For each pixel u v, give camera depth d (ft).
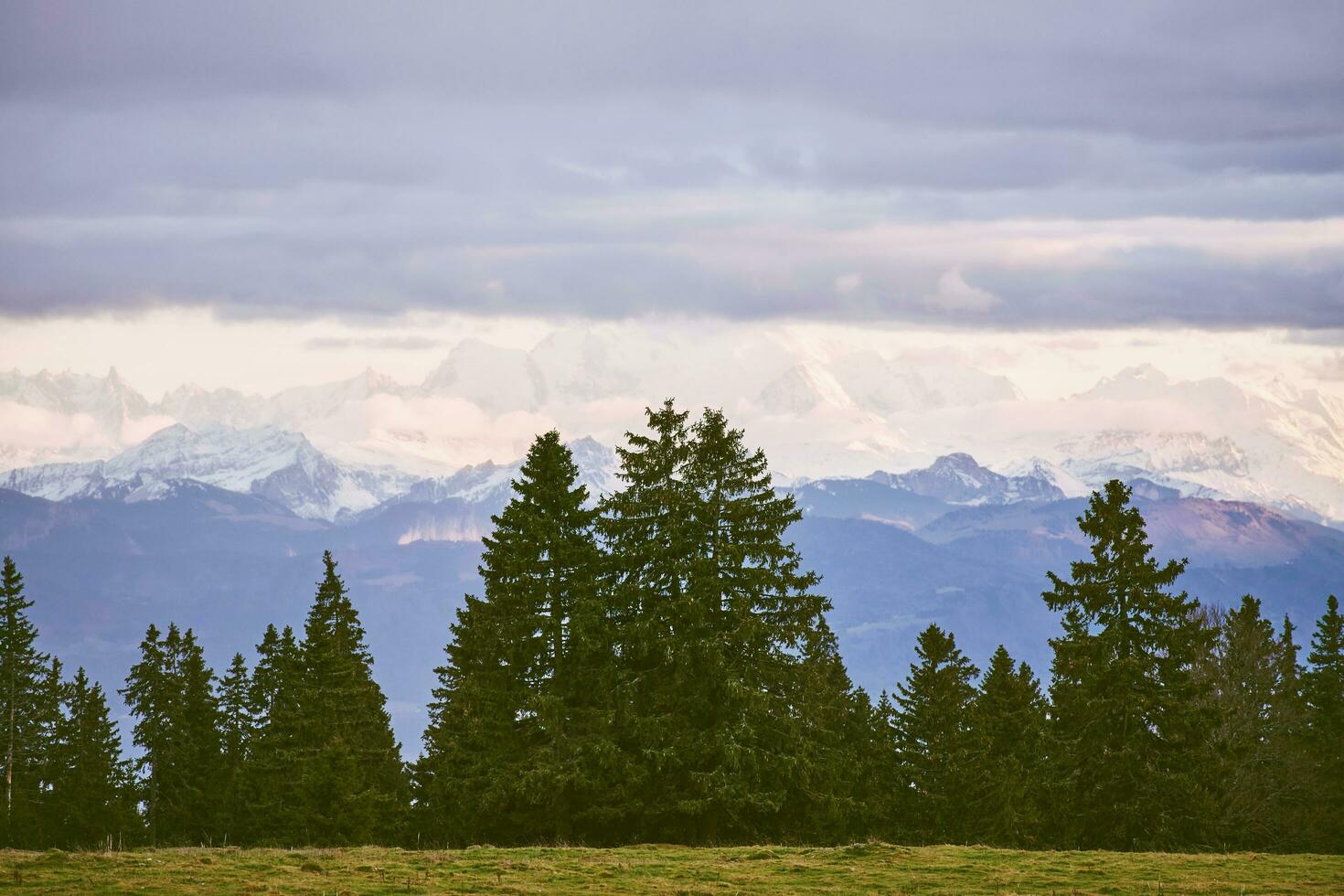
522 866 270.46
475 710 405.59
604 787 367.86
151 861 271.08
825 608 381.60
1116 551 393.09
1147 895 246.68
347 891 242.58
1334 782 459.32
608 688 377.50
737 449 386.11
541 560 393.50
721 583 374.84
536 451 401.90
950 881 258.37
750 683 371.76
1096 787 382.22
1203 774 380.99
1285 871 271.28
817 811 374.02
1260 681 460.55
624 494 391.24
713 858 289.12
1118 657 384.68
